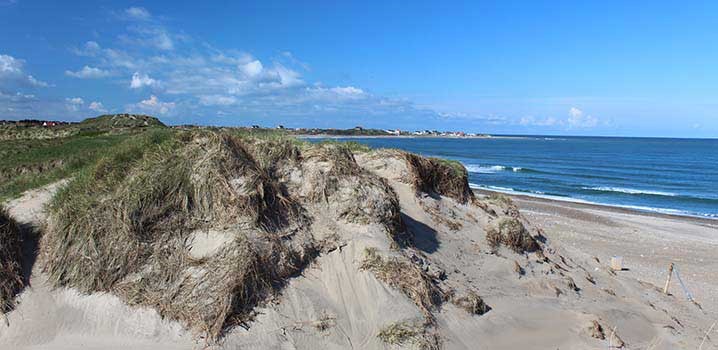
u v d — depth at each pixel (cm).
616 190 3884
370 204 822
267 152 860
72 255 666
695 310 1152
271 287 668
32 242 721
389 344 652
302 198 812
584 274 1171
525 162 7025
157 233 693
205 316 612
